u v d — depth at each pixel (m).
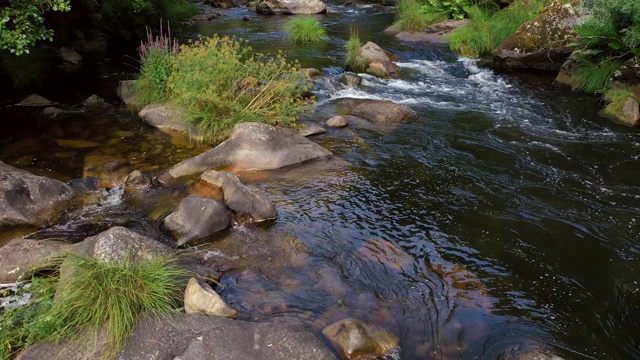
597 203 6.39
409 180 7.01
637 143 8.16
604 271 5.14
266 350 3.80
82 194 6.50
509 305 4.66
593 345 4.21
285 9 20.55
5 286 4.81
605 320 4.50
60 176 6.91
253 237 5.66
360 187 6.82
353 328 4.11
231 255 5.33
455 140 8.31
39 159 7.34
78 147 7.80
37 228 5.83
